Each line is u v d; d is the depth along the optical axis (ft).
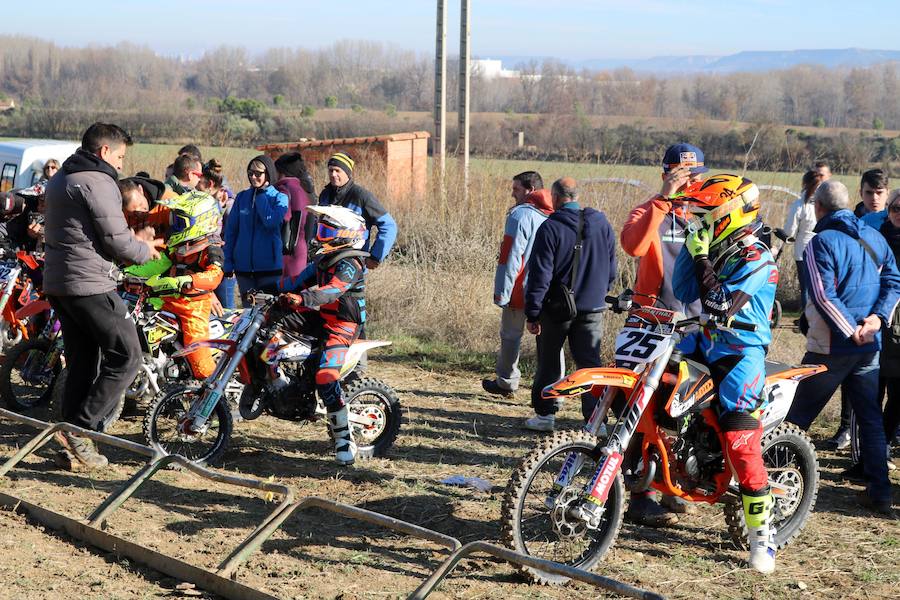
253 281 27.07
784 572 16.31
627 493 18.20
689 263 16.83
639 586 15.51
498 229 47.06
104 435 18.54
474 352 32.81
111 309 19.40
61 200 18.84
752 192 15.98
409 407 26.18
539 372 23.47
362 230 20.40
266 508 18.51
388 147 62.44
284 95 236.84
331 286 19.75
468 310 34.73
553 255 22.08
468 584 15.37
